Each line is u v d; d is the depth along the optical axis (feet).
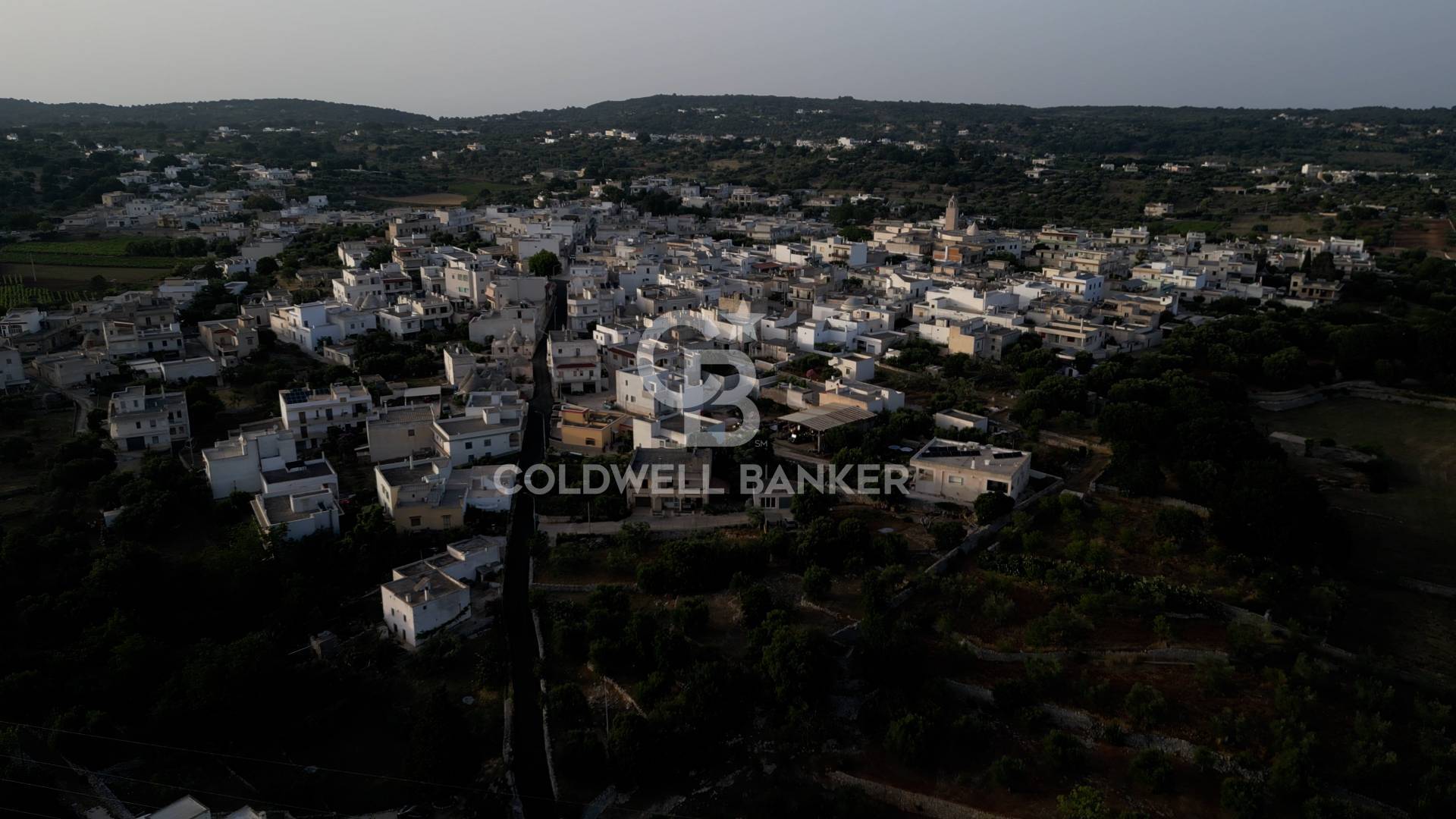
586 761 301.63
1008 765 291.79
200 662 318.45
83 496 440.04
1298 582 383.24
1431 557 427.74
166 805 278.67
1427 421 613.93
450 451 491.31
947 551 413.39
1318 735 298.76
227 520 431.02
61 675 319.27
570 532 440.45
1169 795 285.43
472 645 365.81
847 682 339.57
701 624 365.61
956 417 531.50
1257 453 474.49
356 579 392.06
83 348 639.76
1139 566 395.34
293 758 309.22
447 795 291.99
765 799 292.61
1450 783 273.13
